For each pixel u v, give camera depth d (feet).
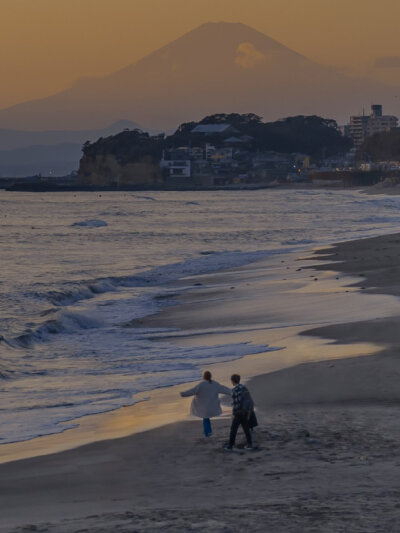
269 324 177.99
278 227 600.39
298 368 127.03
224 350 150.61
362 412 97.40
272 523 55.52
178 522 57.26
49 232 578.66
